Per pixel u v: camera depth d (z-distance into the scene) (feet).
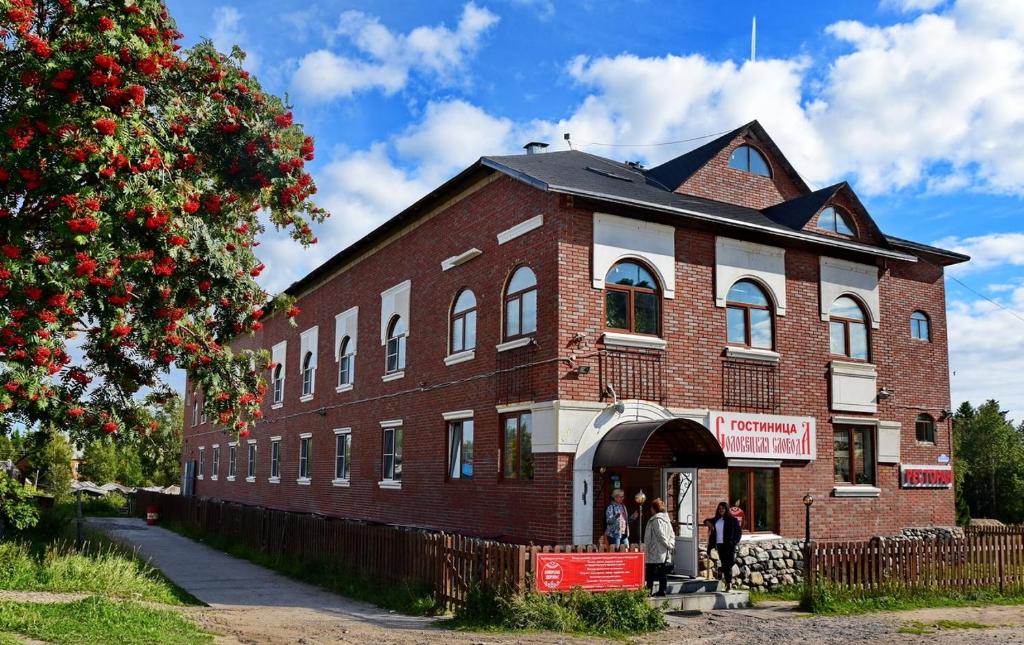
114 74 34.71
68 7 35.91
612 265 54.70
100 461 221.05
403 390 72.28
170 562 75.36
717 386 57.52
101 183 34.24
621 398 53.42
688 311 57.06
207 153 43.75
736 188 67.56
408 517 69.05
